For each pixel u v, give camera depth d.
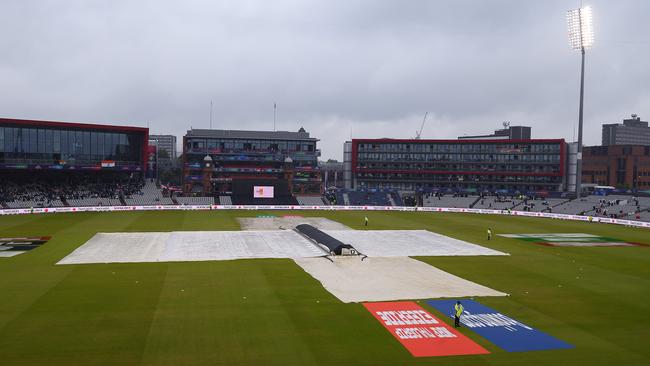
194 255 51.91
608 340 27.53
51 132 114.69
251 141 138.25
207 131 136.00
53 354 24.42
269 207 115.69
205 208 112.06
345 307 33.19
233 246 57.94
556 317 31.70
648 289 39.19
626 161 169.88
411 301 34.94
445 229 78.38
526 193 135.38
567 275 44.28
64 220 82.94
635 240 67.69
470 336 28.03
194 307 32.66
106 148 121.25
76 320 29.67
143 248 55.97
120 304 33.12
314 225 81.88
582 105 117.88
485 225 84.81
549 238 68.81
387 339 27.34
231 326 28.92
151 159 146.00
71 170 120.00
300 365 23.53
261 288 38.00
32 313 30.94
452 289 38.59
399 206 124.19
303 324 29.53
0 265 45.69
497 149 141.12
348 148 153.50
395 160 146.38
